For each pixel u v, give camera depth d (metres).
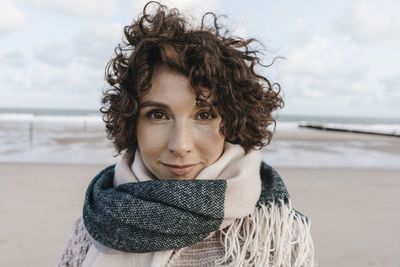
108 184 1.17
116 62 1.01
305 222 1.01
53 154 10.98
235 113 0.93
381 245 4.29
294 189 6.81
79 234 1.19
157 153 0.94
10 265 3.59
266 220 0.97
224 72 0.90
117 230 0.93
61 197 5.90
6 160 9.64
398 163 11.00
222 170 0.98
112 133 1.10
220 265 0.96
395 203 6.08
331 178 7.96
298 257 0.95
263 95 1.05
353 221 5.09
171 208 0.88
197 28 0.97
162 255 0.96
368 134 28.84
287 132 27.17
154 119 0.93
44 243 4.11
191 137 0.91
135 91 0.93
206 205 0.88
